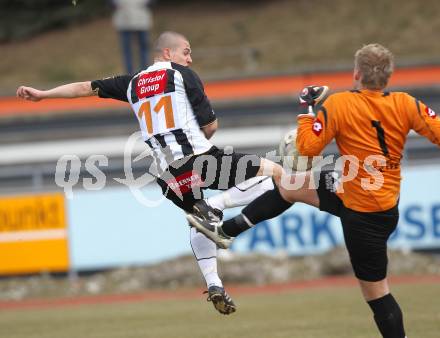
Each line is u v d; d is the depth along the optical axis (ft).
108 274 186.80
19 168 238.07
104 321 128.57
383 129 69.21
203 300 155.53
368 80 69.26
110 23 428.15
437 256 184.96
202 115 73.20
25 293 182.19
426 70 281.74
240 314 127.03
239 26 410.72
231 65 380.17
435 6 404.57
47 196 189.98
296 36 398.21
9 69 402.31
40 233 190.08
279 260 183.21
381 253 71.26
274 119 236.84
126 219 188.75
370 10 409.90
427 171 186.19
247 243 189.67
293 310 128.26
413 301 129.08
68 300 172.76
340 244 185.98
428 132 69.82
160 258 188.55
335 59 376.48
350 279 174.81
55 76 387.34
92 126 280.10
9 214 190.39
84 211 189.26
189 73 73.46
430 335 93.76
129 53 253.65
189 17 422.41
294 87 295.69
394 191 70.85
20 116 283.59
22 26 433.89
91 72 387.75
